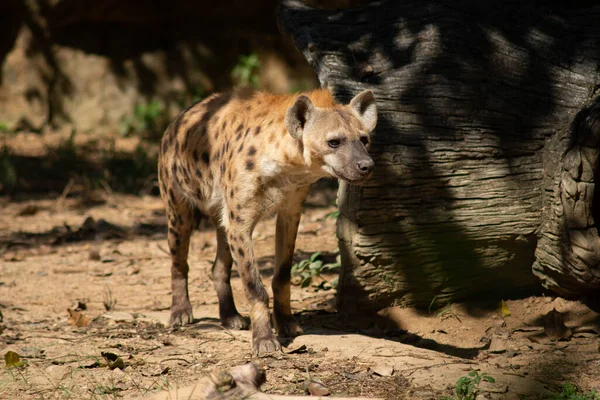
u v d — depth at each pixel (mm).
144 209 19109
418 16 11117
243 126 9320
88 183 21094
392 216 10125
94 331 10117
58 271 13836
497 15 11094
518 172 10203
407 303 10625
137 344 9336
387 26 11250
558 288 10234
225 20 27781
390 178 10039
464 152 10141
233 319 10219
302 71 27891
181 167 10391
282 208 9438
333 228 16266
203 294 12414
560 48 10820
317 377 7898
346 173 8375
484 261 10406
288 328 9555
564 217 9648
